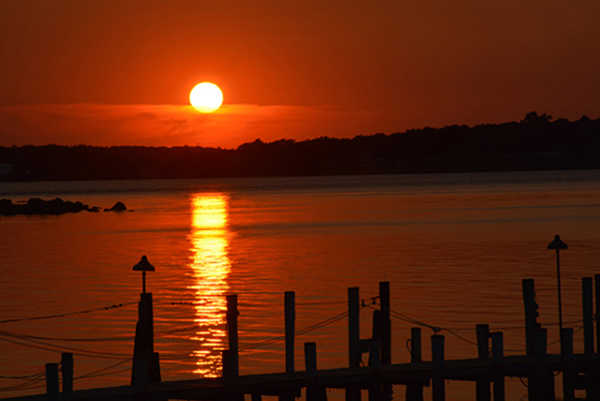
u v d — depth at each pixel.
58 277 157.25
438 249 193.12
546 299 119.31
